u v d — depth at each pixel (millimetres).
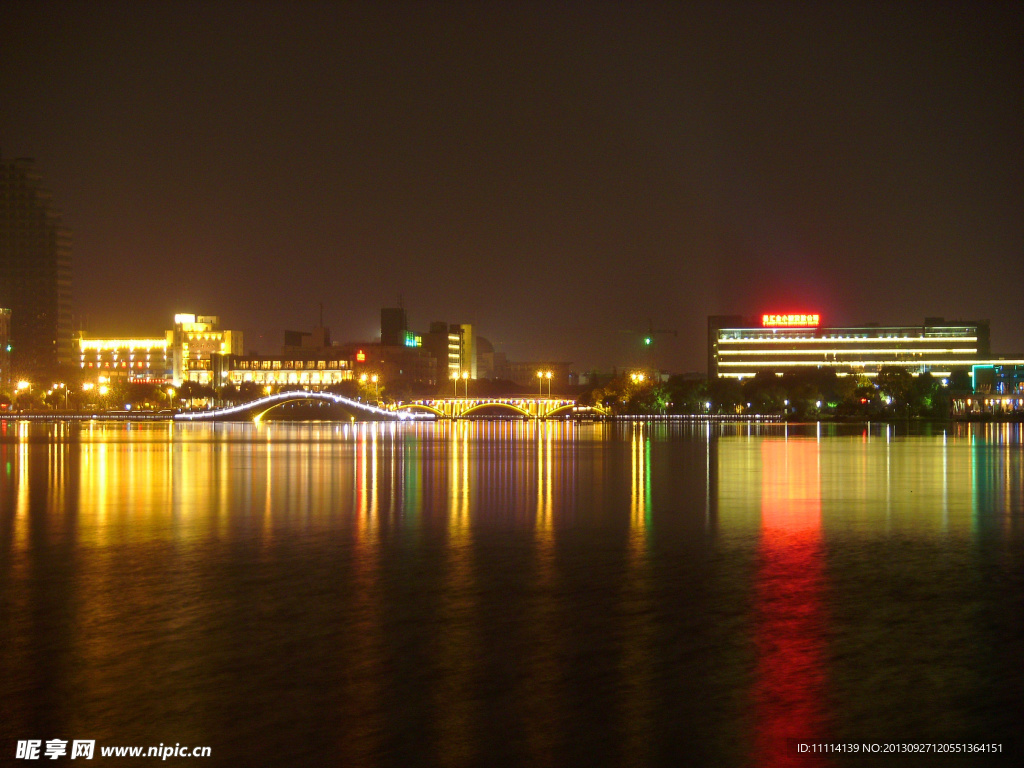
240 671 31125
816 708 28016
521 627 36375
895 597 41438
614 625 36688
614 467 120688
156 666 31641
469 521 66250
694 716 27422
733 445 178125
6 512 71062
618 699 28656
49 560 50375
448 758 24922
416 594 42062
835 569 47906
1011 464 123438
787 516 69250
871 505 76000
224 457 143250
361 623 36938
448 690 29406
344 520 66812
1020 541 57000
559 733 26328
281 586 43750
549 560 50656
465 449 168250
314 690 29422
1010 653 33094
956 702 28484
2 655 32844
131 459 137375
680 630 35969
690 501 79188
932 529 62156
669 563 49594
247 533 60312
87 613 38594
